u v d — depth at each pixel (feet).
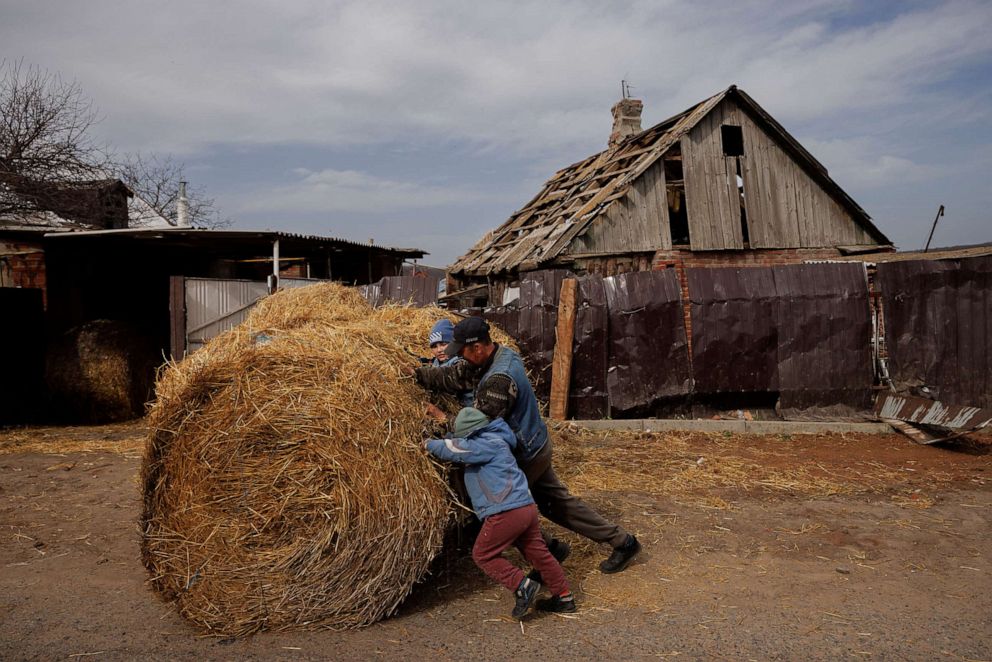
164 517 11.57
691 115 44.09
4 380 34.58
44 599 12.57
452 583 13.46
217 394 11.41
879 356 28.99
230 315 35.83
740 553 14.83
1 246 43.24
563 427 26.68
